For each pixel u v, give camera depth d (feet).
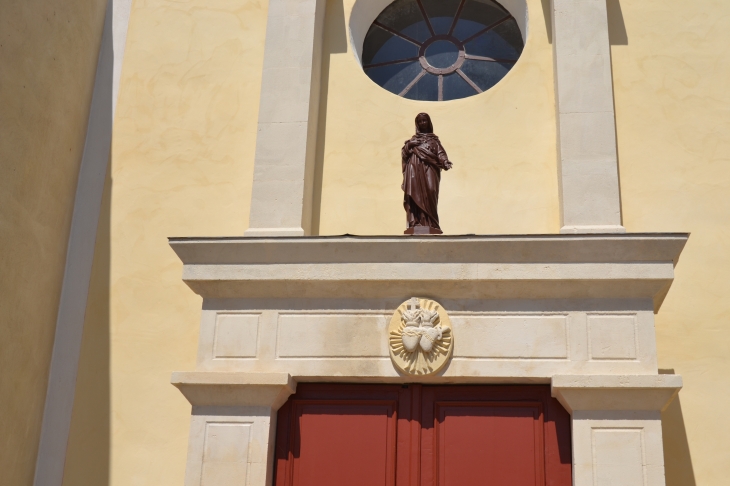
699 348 27.91
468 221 30.42
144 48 33.68
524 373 25.05
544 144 30.99
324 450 25.93
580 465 24.02
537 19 32.65
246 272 26.37
